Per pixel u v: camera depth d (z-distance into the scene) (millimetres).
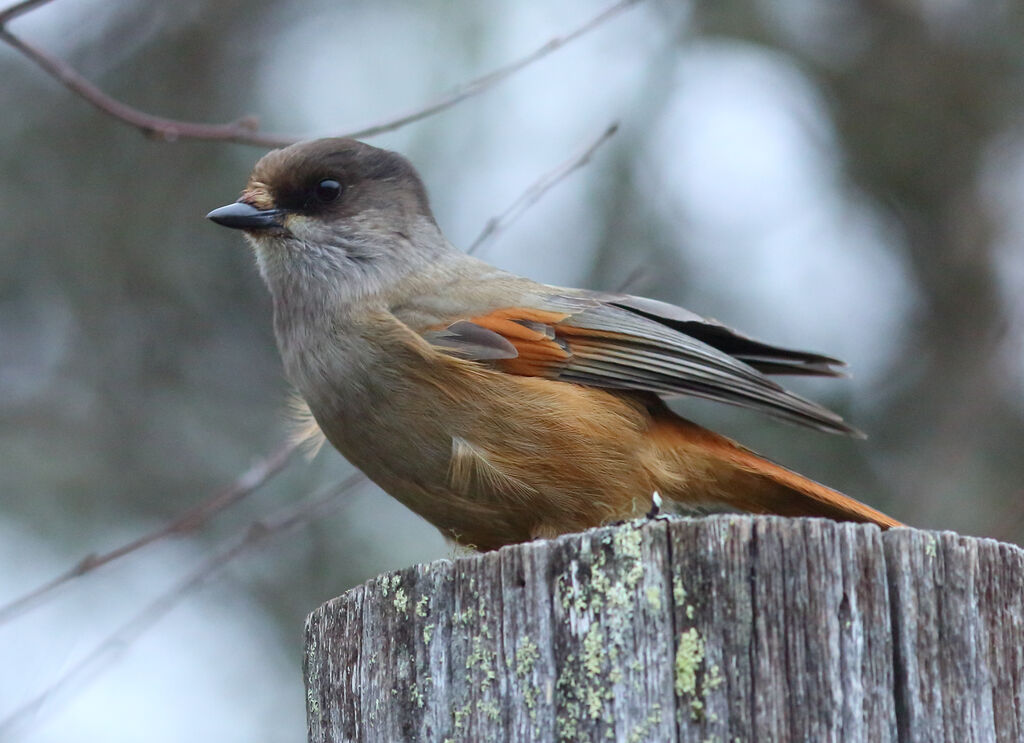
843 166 14070
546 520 7746
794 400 8242
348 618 5840
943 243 13922
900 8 14234
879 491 12664
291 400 9203
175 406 13609
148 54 14211
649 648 5125
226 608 12984
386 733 5527
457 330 8023
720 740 5000
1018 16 14234
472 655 5379
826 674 5066
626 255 12898
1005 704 5262
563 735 5141
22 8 8406
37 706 8852
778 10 14031
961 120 14133
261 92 14070
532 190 9594
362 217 8578
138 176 13852
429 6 13391
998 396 13070
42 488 12844
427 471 7754
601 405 7820
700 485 8039
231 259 13914
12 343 13609
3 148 13664
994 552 5375
